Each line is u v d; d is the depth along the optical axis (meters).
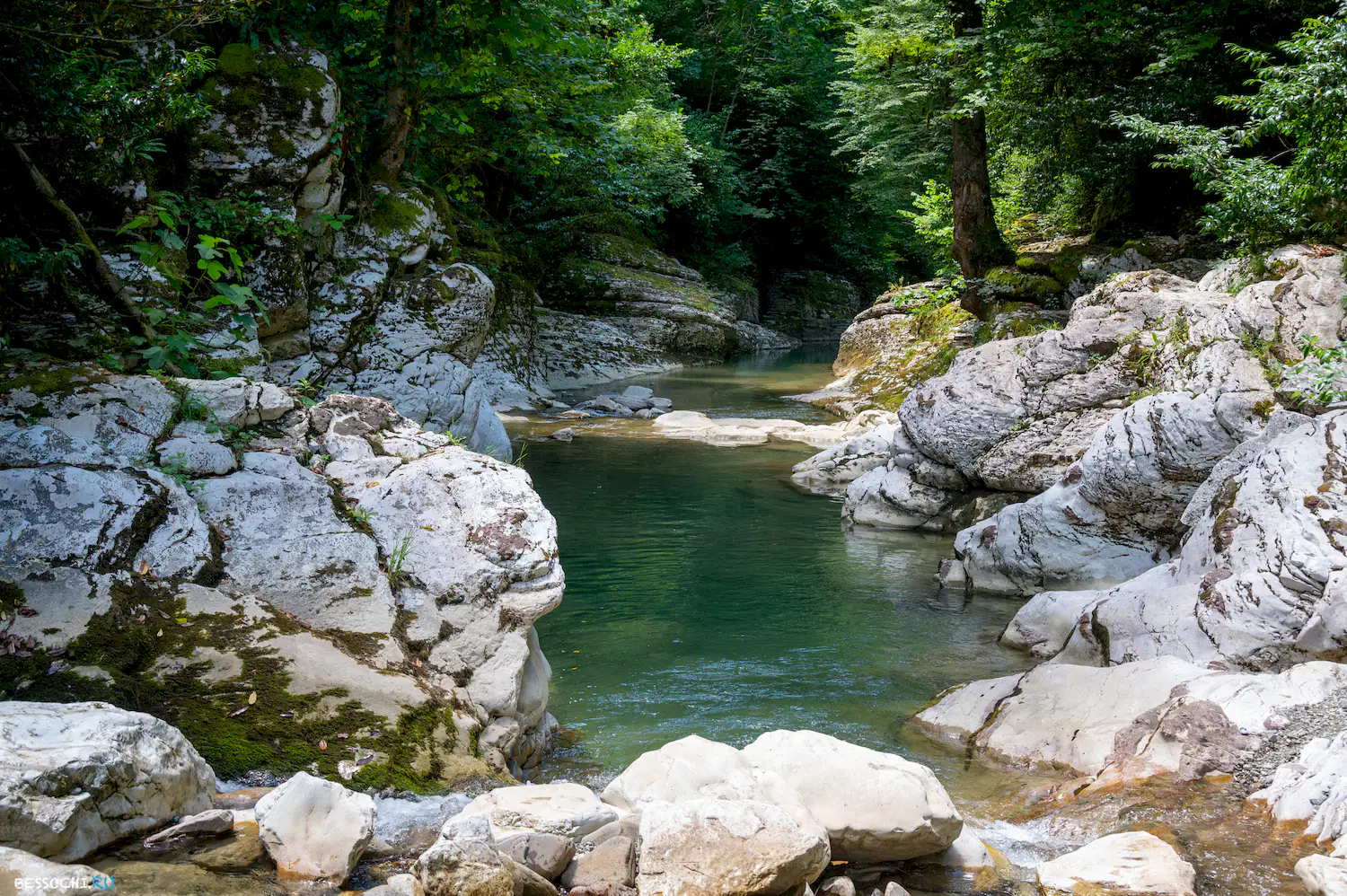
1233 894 3.49
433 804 3.88
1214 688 4.93
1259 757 4.45
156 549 4.60
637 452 14.20
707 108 38.19
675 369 26.73
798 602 7.81
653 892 3.22
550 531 5.44
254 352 8.73
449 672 4.75
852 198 38.28
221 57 9.59
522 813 3.56
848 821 3.79
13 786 2.83
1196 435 7.57
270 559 4.84
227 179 9.55
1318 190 10.70
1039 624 6.82
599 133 22.94
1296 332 8.34
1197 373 8.59
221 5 8.07
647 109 25.66
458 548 5.25
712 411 18.83
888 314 23.28
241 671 4.22
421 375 11.61
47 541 4.37
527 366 20.52
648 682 6.07
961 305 19.80
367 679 4.36
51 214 7.22
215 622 4.41
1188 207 18.69
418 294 11.88
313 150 9.95
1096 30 17.25
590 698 5.80
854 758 4.08
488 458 5.86
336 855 3.21
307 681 4.25
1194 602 6.02
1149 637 6.06
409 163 14.23
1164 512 7.89
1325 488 5.80
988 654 6.73
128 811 3.17
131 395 5.25
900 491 10.58
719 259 36.78
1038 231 25.38
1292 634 5.45
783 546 9.58
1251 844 3.84
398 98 12.21
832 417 18.06
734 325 30.34
